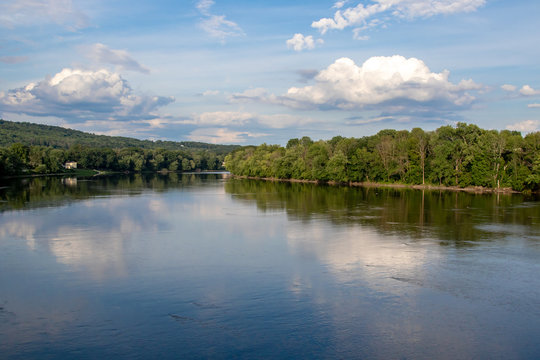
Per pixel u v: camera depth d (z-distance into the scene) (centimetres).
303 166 14750
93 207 6719
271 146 18975
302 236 4441
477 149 10406
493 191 10144
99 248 3844
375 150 13050
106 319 2278
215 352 1948
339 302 2538
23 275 3017
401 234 4559
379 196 9038
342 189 11181
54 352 1934
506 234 4572
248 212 6338
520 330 2202
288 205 7275
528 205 7238
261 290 2727
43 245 3941
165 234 4525
